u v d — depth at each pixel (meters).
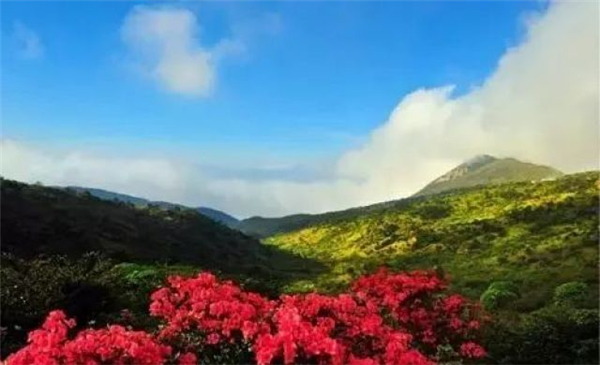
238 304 9.77
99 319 15.39
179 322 10.16
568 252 62.53
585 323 18.77
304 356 7.74
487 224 99.38
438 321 14.39
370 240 116.69
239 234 116.06
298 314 8.62
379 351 9.23
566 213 95.06
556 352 17.45
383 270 14.88
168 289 11.55
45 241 56.44
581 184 119.75
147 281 20.44
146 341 7.67
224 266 77.25
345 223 145.00
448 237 98.81
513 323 20.69
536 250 69.44
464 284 47.12
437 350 13.92
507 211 110.38
